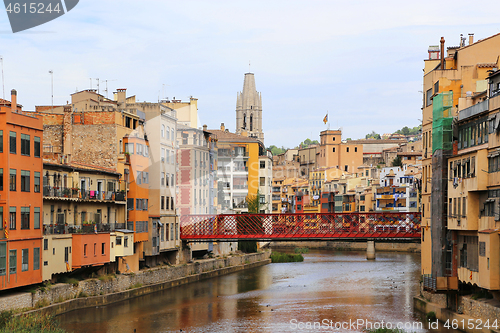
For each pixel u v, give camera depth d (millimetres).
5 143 53625
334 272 108938
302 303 72250
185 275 91062
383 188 163750
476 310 52281
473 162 52562
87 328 56125
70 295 62812
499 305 48781
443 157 58844
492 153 49906
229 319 62000
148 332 55625
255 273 107250
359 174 198125
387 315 63531
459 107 58375
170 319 61562
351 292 81812
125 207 76062
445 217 58594
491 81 51281
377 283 92125
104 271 71312
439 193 58969
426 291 63062
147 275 79000
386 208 162375
